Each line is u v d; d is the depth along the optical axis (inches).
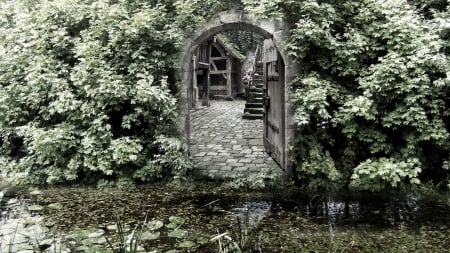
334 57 211.9
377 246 139.1
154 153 227.3
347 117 203.5
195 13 222.4
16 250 133.4
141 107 220.7
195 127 394.9
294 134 219.3
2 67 242.4
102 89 209.9
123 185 210.4
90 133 215.8
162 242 141.6
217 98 701.9
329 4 215.0
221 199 193.0
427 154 212.5
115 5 229.3
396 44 207.8
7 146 246.5
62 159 218.2
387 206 181.6
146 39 222.5
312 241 143.6
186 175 223.3
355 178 202.1
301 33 205.5
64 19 240.2
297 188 210.2
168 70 229.3
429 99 203.0
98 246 136.3
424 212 173.3
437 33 215.6
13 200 191.0
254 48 762.8
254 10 206.2
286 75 219.0
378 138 206.2
